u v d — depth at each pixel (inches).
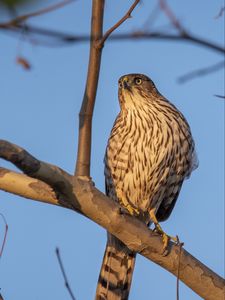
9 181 329.4
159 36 199.8
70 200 334.3
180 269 366.6
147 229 362.9
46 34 187.6
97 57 334.3
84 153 341.7
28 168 299.0
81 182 333.1
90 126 343.0
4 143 285.1
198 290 369.7
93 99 341.4
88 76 339.9
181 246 362.9
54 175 313.9
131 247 365.4
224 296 367.9
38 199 333.1
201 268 367.9
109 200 345.4
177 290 327.6
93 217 346.6
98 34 327.3
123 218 351.9
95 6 324.2
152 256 367.9
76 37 190.5
